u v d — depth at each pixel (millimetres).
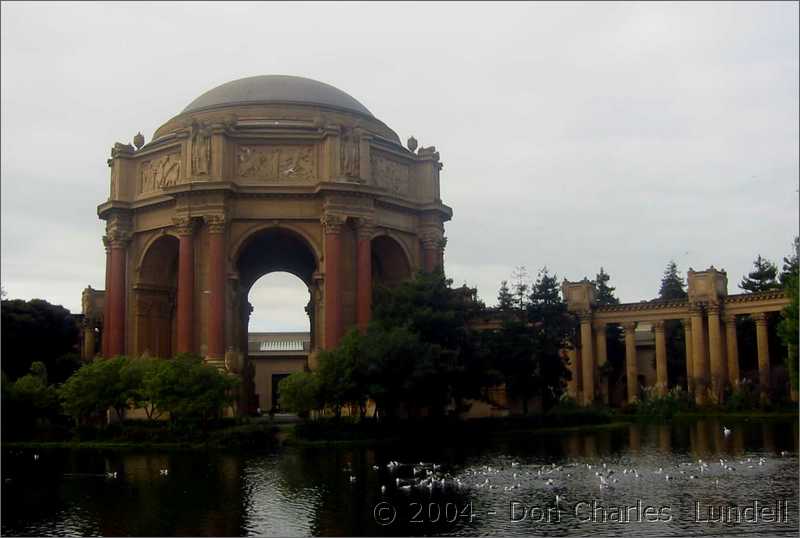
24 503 28422
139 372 52781
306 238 66562
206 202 64438
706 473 34469
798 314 58281
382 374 53750
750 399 76625
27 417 53312
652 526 23828
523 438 55156
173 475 35031
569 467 37031
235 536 22719
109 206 71062
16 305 70000
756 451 43500
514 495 29297
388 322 58375
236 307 66000
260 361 101438
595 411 68750
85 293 88750
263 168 66750
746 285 111688
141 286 71250
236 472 35844
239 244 65812
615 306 87250
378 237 72188
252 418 66000
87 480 33844
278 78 73438
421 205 74938
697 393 80250
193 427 49781
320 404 53031
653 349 100938
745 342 93875
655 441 51156
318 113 70438
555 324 72125
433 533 23016
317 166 67062
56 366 70500
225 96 71500
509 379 65938
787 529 23172
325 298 64312
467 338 59969
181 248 64688
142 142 74125
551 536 22516
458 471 35875
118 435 50688
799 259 64562
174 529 23781
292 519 25000
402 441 52156
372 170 70250
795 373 59938
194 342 64125
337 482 32531
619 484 31734
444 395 59406
